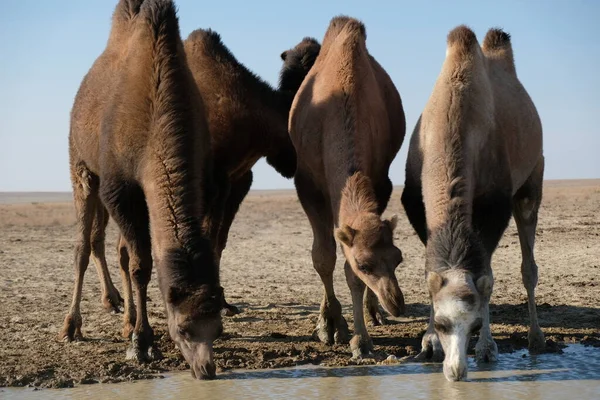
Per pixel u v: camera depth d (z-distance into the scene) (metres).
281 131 11.86
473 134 8.70
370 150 9.26
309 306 12.06
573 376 8.18
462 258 7.50
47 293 13.17
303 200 9.88
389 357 8.83
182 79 8.67
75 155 10.37
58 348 9.51
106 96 9.54
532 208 10.02
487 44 10.67
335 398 7.54
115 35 10.32
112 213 8.90
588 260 15.73
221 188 11.27
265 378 8.23
